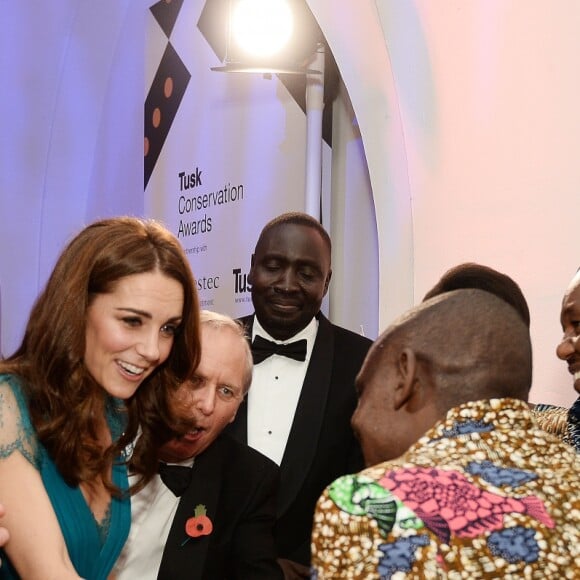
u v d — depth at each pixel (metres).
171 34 5.14
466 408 1.41
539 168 3.02
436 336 1.45
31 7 5.95
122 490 2.21
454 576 1.25
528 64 3.07
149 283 2.01
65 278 2.03
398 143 3.54
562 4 2.96
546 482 1.35
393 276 3.53
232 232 4.61
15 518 1.97
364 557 1.28
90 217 6.04
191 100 4.94
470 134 3.26
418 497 1.30
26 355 2.08
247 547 2.39
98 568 2.14
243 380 2.43
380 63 3.60
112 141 5.89
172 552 2.32
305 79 4.28
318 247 3.14
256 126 4.54
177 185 5.00
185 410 2.28
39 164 5.98
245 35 3.82
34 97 5.95
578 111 2.90
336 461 2.98
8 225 5.95
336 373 3.07
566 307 2.25
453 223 3.32
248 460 2.48
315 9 3.75
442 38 3.37
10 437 1.99
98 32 5.83
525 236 3.06
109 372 2.04
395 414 1.47
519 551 1.26
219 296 4.65
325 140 4.30
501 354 1.44
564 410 2.44
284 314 3.11
